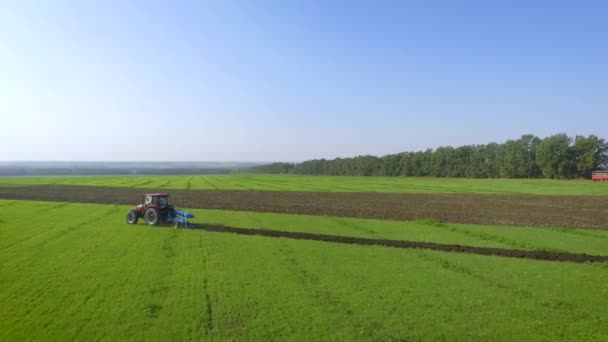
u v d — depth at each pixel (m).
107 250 19.89
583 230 28.31
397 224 30.66
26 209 37.41
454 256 19.80
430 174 161.00
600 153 116.19
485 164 143.25
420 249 21.56
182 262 17.62
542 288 14.55
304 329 10.80
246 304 12.57
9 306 12.27
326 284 14.70
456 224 30.89
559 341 10.22
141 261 17.67
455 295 13.63
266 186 81.88
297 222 31.17
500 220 33.66
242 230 26.98
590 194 61.06
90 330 10.63
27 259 17.94
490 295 13.67
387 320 11.46
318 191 67.31
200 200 49.62
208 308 12.22
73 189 66.69
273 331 10.67
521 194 61.69
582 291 14.24
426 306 12.59
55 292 13.54
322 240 24.06
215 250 20.17
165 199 29.38
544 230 28.17
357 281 15.11
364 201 49.91
